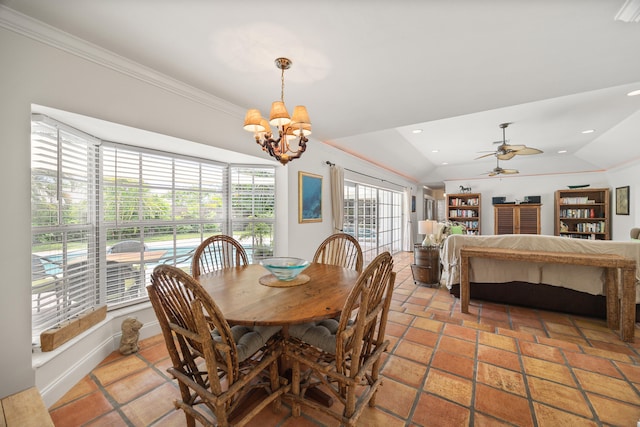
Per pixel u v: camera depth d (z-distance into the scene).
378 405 1.52
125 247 2.31
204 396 1.16
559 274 2.77
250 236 3.22
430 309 3.02
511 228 6.70
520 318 2.75
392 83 2.09
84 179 2.02
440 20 1.40
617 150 4.77
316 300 1.44
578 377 1.74
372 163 5.43
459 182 7.83
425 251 3.95
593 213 6.01
